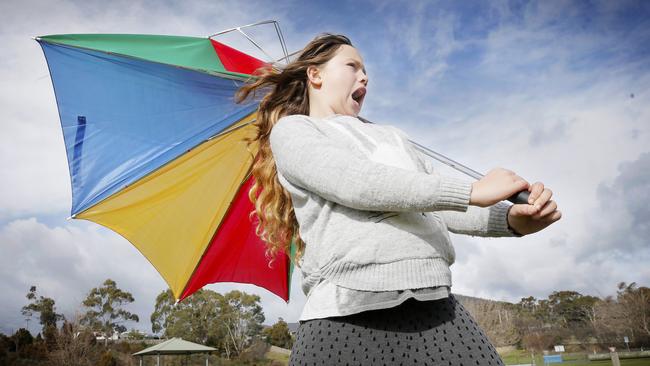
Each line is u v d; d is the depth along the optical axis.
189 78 2.76
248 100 2.00
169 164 2.89
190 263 3.08
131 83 2.77
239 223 3.11
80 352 27.52
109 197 2.81
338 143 1.15
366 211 1.03
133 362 28.69
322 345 0.98
